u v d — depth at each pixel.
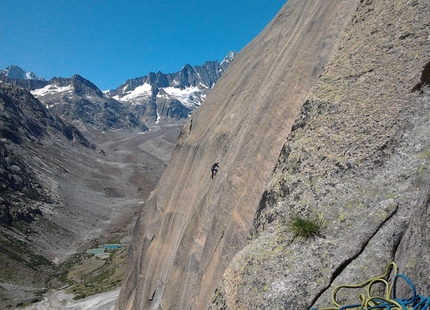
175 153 27.30
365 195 5.90
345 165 6.52
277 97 11.92
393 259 4.90
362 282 4.87
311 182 6.77
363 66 7.85
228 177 12.46
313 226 5.86
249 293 5.68
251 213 9.92
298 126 8.05
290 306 5.16
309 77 10.94
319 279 5.24
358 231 5.42
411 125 6.21
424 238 4.40
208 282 10.81
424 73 6.44
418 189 5.34
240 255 6.43
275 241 6.24
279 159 8.00
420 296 4.08
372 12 8.92
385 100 6.88
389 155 6.15
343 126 7.12
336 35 11.06
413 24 7.62
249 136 12.45
